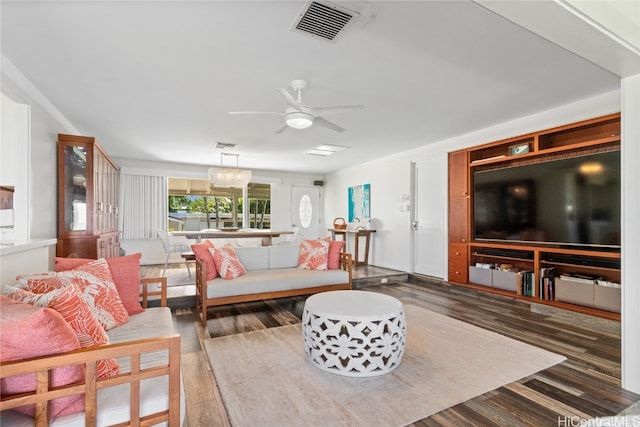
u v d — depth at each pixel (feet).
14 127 9.21
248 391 6.45
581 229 11.25
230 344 8.86
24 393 3.36
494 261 15.29
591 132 11.52
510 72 8.94
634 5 5.57
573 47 5.55
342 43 7.46
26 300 4.27
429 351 8.32
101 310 6.17
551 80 9.48
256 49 7.71
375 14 6.37
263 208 26.96
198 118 12.88
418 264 18.39
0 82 7.99
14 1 5.85
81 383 3.53
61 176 11.64
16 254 6.35
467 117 12.87
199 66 8.56
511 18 4.80
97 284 6.39
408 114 12.49
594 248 11.21
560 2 4.47
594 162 10.96
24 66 8.49
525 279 12.87
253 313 11.84
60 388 3.41
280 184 26.68
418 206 18.48
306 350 7.89
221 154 19.77
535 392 6.43
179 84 9.69
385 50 7.77
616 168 10.40
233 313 11.84
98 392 3.97
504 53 7.91
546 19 4.80
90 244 12.22
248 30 6.91
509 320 10.89
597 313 10.45
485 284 14.39
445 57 8.12
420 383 6.75
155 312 7.45
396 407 5.92
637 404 6.03
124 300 7.24
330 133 15.10
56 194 11.55
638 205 6.41
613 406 5.96
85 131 14.73
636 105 6.47
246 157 20.79
